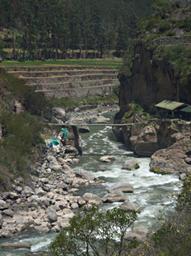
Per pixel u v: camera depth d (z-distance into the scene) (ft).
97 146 311.88
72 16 622.95
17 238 163.53
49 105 361.10
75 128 301.63
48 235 165.89
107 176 240.53
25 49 565.53
